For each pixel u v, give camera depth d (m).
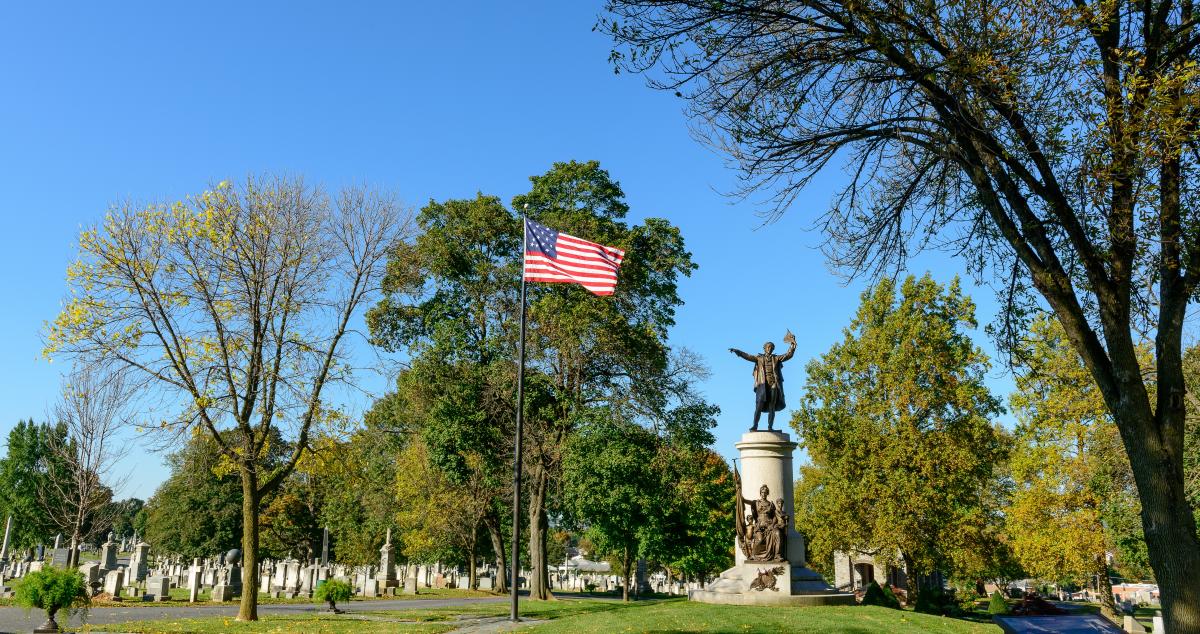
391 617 25.06
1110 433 31.91
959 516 35.47
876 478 35.66
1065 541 34.41
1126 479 32.88
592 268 22.33
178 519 67.25
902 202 14.02
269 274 24.00
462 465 35.28
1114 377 10.43
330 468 25.88
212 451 25.61
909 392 35.78
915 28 10.84
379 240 25.67
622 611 22.12
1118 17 10.30
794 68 12.28
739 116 12.72
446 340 33.84
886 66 12.19
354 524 61.41
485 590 46.69
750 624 18.62
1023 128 10.91
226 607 29.27
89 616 24.17
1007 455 36.75
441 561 58.72
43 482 53.41
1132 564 37.44
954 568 37.78
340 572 51.44
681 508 36.38
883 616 20.81
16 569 49.16
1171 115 9.40
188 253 23.50
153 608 27.98
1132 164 9.90
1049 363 33.53
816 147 13.02
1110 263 10.59
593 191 36.28
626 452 31.84
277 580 41.97
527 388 33.41
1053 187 10.78
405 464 47.16
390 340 35.66
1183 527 9.76
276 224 24.20
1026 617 21.81
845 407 38.16
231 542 67.94
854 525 36.19
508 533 50.38
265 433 24.31
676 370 34.59
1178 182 10.20
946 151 12.35
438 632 20.16
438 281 35.41
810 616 20.05
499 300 35.00
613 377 34.69
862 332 38.72
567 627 19.20
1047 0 10.00
